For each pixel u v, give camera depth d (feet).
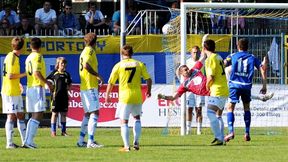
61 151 105.91
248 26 170.09
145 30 174.19
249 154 102.01
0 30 177.06
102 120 155.12
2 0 198.90
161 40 157.79
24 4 197.88
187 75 123.65
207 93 122.72
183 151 105.81
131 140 126.21
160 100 152.87
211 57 115.85
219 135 116.98
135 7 186.70
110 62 159.22
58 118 156.66
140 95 104.88
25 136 114.21
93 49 112.06
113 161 93.40
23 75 112.16
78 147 113.60
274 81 155.74
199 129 143.95
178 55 152.97
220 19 168.86
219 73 116.37
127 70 103.60
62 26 181.06
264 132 146.20
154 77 158.20
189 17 166.20
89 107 111.96
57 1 195.72
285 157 98.37
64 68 139.54
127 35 157.69
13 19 179.52
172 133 143.33
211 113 116.67
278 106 153.28
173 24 154.71
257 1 199.62
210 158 96.94
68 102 146.51
